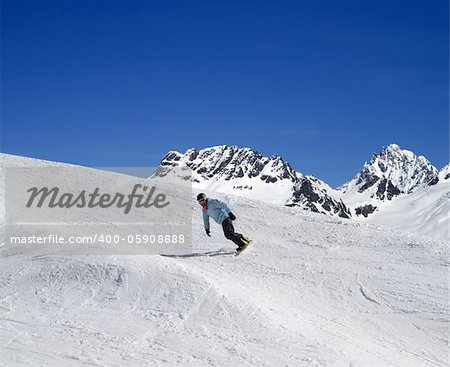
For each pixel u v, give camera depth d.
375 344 9.97
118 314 9.64
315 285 13.70
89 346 8.06
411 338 10.73
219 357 7.97
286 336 9.07
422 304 12.50
